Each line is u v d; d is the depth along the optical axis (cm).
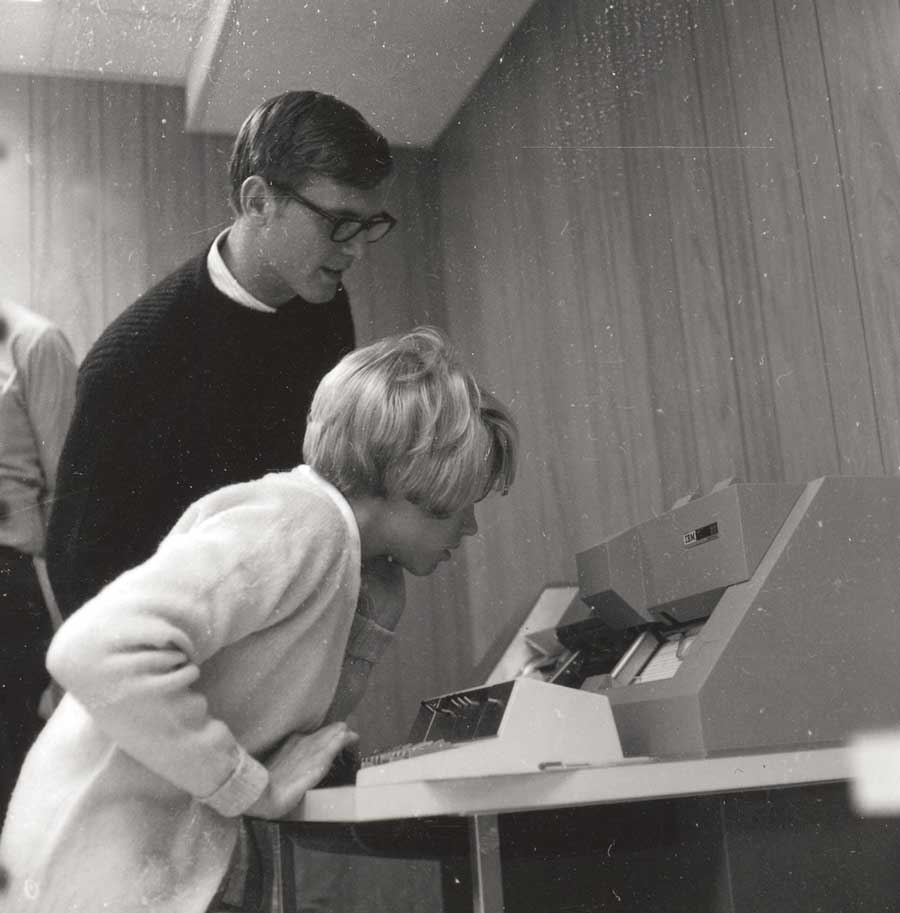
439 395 112
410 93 244
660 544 136
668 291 221
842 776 95
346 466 112
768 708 110
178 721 96
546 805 86
